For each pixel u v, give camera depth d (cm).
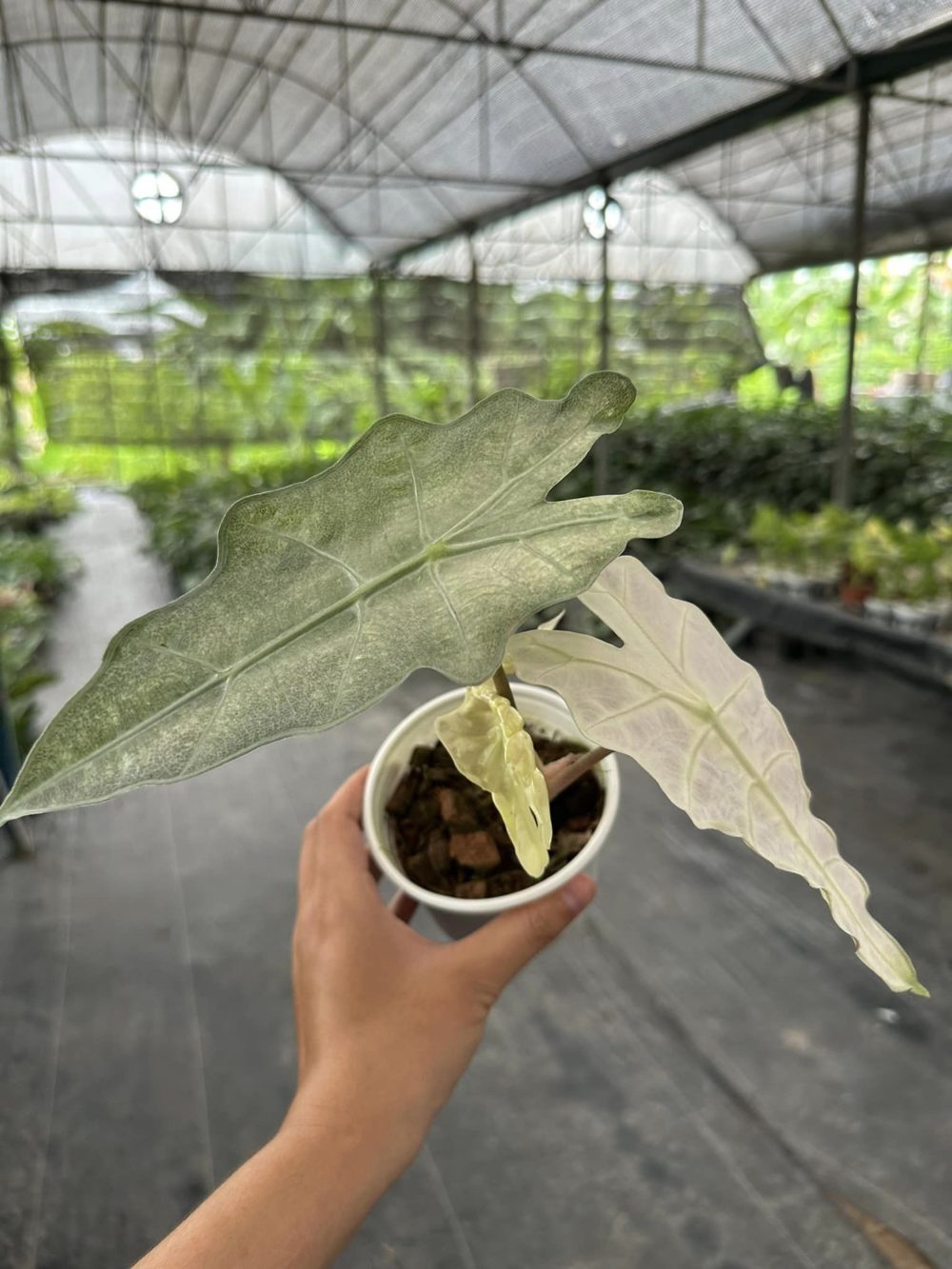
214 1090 168
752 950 194
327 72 671
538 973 189
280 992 193
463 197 813
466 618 37
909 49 356
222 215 997
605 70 527
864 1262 131
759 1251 134
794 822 46
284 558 37
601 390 40
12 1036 183
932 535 349
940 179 722
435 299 1112
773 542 368
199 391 1089
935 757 284
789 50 406
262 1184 47
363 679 36
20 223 940
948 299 1232
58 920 221
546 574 37
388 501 38
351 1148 50
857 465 559
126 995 194
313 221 1030
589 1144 152
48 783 33
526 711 72
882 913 206
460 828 64
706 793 44
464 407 918
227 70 713
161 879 237
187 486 852
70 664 457
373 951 59
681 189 907
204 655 36
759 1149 149
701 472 594
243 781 290
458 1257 135
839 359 1305
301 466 804
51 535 816
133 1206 146
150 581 641
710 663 48
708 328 1112
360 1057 54
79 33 635
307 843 69
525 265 1095
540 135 638
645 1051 169
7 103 761
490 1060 169
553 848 63
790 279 1337
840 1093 158
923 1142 148
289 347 1078
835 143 705
